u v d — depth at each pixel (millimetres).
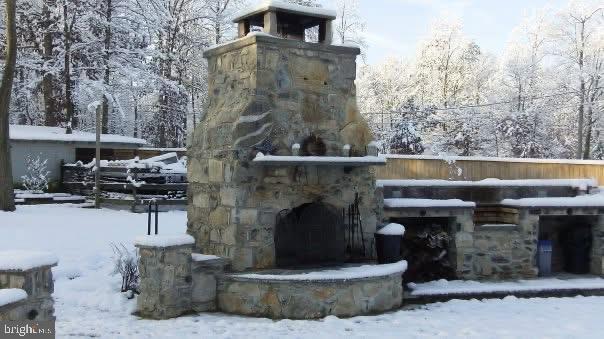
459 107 32125
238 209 8945
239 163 8914
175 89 26750
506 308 9203
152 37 27438
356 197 9844
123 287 9234
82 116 28734
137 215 15906
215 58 10156
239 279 8602
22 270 5660
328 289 8438
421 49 35812
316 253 9516
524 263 11367
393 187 11070
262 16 9891
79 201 19266
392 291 9102
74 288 9266
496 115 31906
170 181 18438
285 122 9250
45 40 26188
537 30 32281
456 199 11211
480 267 11125
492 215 12000
